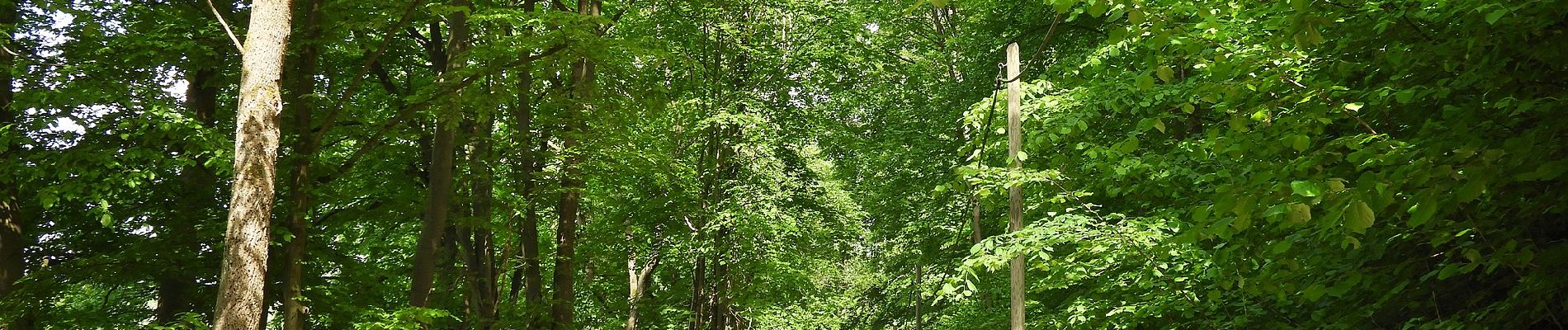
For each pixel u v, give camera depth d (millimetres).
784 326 24531
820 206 25234
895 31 26172
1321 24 6262
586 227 22828
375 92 18953
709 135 23594
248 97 10328
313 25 13586
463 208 17125
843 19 24016
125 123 12812
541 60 13195
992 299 22984
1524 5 6707
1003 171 11617
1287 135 7074
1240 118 7824
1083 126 11797
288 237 12523
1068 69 13750
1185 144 11188
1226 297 10672
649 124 21750
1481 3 7324
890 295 27453
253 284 10164
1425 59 7977
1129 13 7027
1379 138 6891
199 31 14766
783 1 23422
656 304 25250
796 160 25438
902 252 24531
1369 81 9195
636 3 21594
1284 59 8828
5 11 14406
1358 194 5445
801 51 23719
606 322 23641
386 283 17984
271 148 10406
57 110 13891
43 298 13875
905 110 25125
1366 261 8031
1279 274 8055
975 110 13234
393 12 13383
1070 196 11812
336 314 15273
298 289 12641
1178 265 10805
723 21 23203
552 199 17781
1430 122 7344
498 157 17562
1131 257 10734
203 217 14875
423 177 18109
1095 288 12797
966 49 21984
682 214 21969
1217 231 6152
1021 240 11133
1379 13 8492
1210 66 8438
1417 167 5672
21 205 14875
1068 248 12492
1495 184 5832
